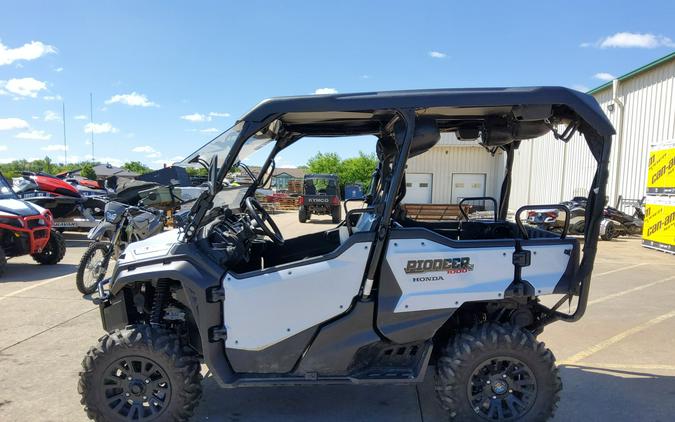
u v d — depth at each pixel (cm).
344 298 289
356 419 321
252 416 325
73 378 379
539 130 324
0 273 734
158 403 289
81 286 621
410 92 284
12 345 450
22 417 318
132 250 313
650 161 1134
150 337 285
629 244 1227
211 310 285
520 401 292
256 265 403
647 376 389
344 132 384
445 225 428
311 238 410
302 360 292
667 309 589
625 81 1542
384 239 289
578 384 373
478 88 285
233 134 302
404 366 304
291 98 286
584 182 1614
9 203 764
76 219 1162
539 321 324
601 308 594
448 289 291
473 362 285
